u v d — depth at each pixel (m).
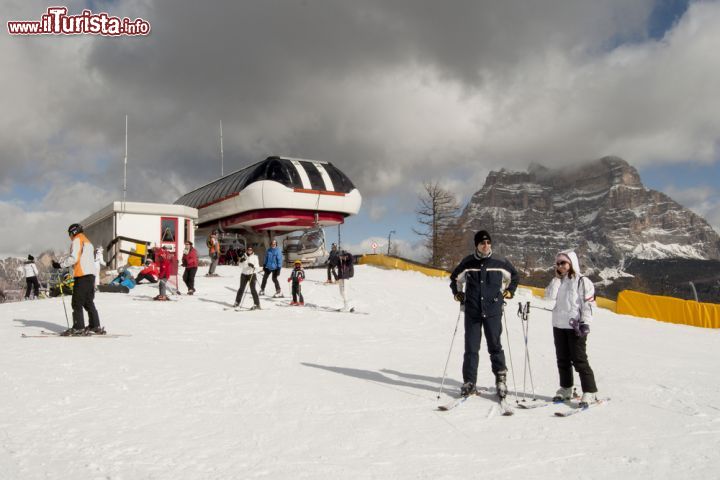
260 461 4.19
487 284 6.37
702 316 18.80
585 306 6.06
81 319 10.33
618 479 3.96
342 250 17.27
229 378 6.98
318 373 7.52
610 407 6.00
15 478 3.71
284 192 40.50
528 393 6.73
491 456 4.41
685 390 6.84
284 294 21.00
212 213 46.22
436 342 11.28
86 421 5.02
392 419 5.43
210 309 16.52
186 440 4.61
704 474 4.06
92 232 37.50
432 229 56.78
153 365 7.63
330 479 3.87
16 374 6.77
